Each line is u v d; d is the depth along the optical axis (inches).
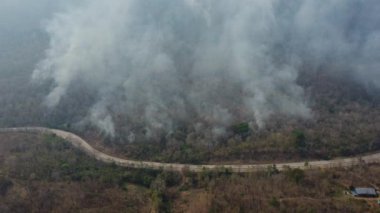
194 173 5398.6
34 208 4579.2
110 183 5187.0
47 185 5054.1
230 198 4630.9
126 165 5703.7
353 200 4542.3
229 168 5447.8
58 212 4517.7
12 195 4815.5
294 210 4352.9
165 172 5457.7
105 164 5772.6
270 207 4419.3
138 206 4709.6
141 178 5315.0
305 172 5226.4
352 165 5511.8
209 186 5022.1
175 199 4872.0
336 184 4940.9
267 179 5078.7
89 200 4758.9
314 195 4672.7
